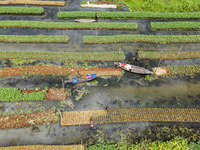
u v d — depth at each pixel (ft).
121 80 75.25
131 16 103.45
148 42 90.79
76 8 109.60
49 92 70.28
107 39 90.22
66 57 82.53
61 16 101.91
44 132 60.49
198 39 90.58
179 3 113.09
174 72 77.51
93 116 64.23
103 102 68.44
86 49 87.40
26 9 104.58
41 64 80.07
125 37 91.20
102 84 73.77
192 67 79.41
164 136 60.08
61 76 76.07
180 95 71.00
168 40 90.38
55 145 57.16
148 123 62.95
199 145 57.57
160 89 72.69
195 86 73.82
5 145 57.67
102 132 60.70
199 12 105.70
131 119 63.62
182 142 58.08
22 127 61.41
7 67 78.74
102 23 98.58
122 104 68.08
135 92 71.61
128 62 81.97
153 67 80.18
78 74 76.95
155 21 103.14
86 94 70.54
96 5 111.14
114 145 57.06
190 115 64.90
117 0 116.47
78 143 58.23
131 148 56.65
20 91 69.82
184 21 103.50
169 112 65.57
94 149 55.67
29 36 90.94
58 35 93.15
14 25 96.37
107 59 82.28
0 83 73.20
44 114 64.08
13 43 89.45
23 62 80.59
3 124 61.62
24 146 56.75
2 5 110.63
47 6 111.14
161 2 114.21
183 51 86.74
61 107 66.64
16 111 65.26
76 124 62.39
